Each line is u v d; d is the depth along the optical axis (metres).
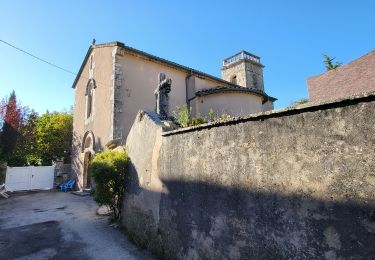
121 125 12.60
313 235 2.57
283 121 3.04
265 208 3.11
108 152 8.52
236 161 3.62
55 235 7.04
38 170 19.33
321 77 8.95
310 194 2.65
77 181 17.22
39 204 12.20
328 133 2.56
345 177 2.38
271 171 3.10
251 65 28.56
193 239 4.31
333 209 2.44
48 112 27.70
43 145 24.31
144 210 6.11
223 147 3.89
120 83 13.05
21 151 22.81
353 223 2.27
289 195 2.85
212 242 3.88
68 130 25.56
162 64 14.81
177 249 4.70
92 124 15.53
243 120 3.56
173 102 14.95
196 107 15.08
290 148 2.91
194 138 4.58
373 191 2.17
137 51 13.65
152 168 5.96
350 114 2.41
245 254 3.30
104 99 14.02
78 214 9.60
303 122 2.81
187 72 15.95
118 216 7.95
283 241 2.86
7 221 8.82
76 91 20.06
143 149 6.59
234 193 3.59
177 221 4.79
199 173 4.34
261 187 3.20
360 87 7.75
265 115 3.21
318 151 2.63
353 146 2.35
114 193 7.80
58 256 5.55
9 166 20.23
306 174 2.71
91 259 5.32
